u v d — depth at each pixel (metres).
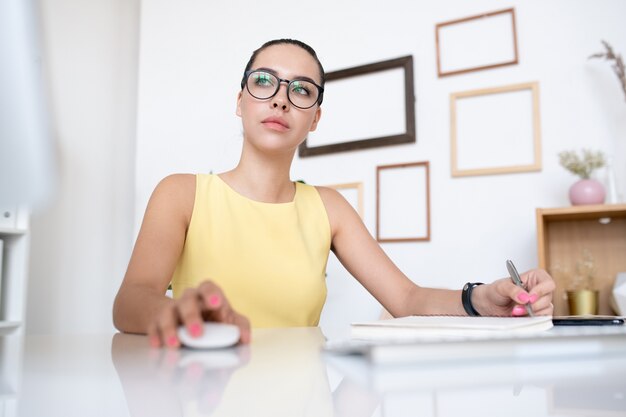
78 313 2.86
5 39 0.27
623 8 2.11
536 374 0.33
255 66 1.08
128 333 0.66
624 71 2.03
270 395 0.28
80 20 3.02
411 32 2.49
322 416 0.23
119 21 3.19
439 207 2.33
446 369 0.35
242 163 1.13
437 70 2.40
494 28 2.32
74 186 2.89
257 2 2.90
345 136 2.55
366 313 2.40
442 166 2.34
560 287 2.07
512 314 0.80
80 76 2.99
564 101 2.17
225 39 2.95
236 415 0.24
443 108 2.37
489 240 2.23
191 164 2.94
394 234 2.39
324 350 0.40
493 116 2.27
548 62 2.21
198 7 3.04
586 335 0.42
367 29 2.59
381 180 2.44
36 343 0.54
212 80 2.96
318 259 1.14
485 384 0.30
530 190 2.18
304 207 1.18
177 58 3.05
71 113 2.92
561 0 2.21
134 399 0.26
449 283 2.28
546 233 2.05
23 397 0.27
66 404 0.25
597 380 0.31
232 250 1.05
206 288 0.48
